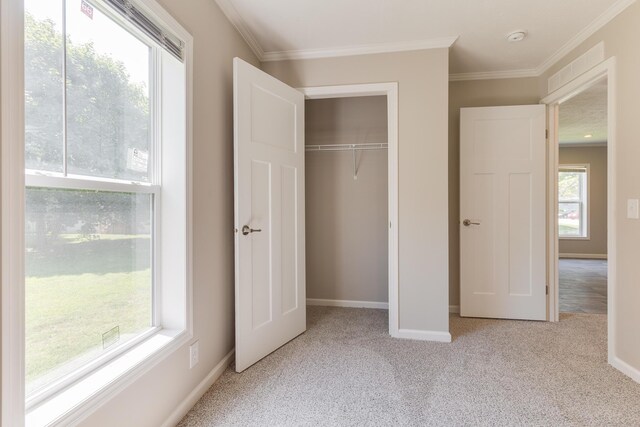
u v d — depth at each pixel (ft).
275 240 7.52
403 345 7.75
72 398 3.28
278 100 7.61
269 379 6.20
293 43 8.04
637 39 6.09
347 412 5.20
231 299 6.93
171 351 4.73
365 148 10.89
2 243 2.58
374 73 8.27
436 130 8.02
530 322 9.30
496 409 5.26
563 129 17.15
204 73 5.75
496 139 9.50
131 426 3.92
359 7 6.56
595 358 7.02
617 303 6.55
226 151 6.67
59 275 3.47
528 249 9.44
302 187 8.48
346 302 11.05
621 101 6.48
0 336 2.57
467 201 9.67
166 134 5.07
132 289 4.58
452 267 10.25
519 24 7.16
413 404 5.40
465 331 8.63
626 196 6.34
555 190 9.37
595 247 21.54
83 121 3.76
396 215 8.23
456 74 9.91
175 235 5.08
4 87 2.59
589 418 5.03
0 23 2.54
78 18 3.69
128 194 4.49
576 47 7.92
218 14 6.30
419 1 6.36
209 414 5.15
